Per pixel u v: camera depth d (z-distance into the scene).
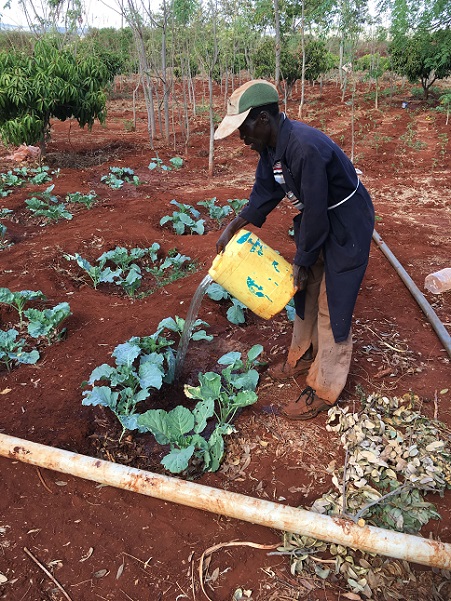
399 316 4.29
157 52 13.73
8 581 2.19
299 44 16.81
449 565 2.10
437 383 3.41
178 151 11.23
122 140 12.14
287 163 2.52
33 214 6.88
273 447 2.92
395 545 2.15
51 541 2.37
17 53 10.55
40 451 2.65
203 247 5.73
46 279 4.94
